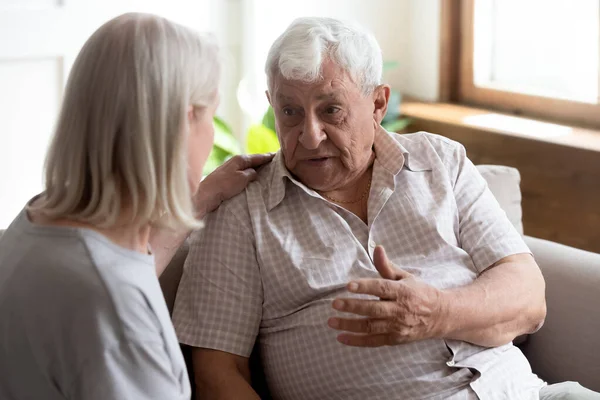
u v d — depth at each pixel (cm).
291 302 166
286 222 171
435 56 339
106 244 116
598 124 297
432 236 171
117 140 116
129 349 114
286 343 165
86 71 116
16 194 294
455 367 160
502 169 209
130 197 118
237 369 164
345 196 177
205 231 170
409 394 158
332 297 163
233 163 175
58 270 113
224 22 325
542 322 171
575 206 279
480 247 173
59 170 117
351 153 168
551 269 192
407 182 175
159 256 157
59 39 287
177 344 122
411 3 345
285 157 173
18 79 284
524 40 323
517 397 162
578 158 274
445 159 182
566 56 309
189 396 125
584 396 165
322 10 330
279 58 164
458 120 312
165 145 117
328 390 162
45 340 113
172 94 117
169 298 174
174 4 311
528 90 321
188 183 124
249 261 167
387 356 158
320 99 164
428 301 147
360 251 168
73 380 113
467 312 153
